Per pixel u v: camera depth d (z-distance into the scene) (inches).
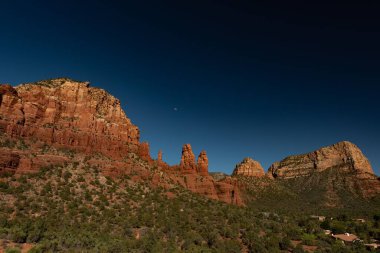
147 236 2383.1
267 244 2817.4
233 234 2881.4
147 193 3403.1
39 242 1969.7
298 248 2810.0
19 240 1945.1
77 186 2960.1
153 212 2967.5
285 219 4471.0
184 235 2561.5
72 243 1990.7
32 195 2635.3
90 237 2161.7
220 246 2497.5
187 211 3245.6
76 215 2539.4
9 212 2349.9
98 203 2797.7
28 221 2256.4
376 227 4601.4
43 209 2500.0
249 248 2689.5
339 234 4116.6
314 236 3567.9
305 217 5108.3
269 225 3565.5
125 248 2047.2
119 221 2593.5
